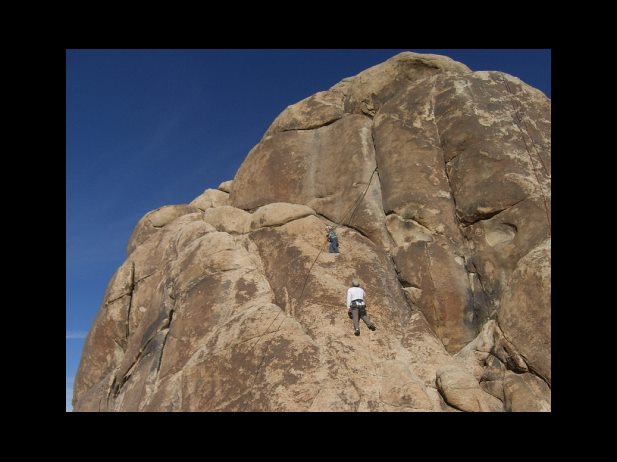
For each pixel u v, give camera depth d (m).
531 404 10.08
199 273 13.79
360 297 11.96
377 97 17.64
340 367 10.83
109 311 17.56
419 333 12.43
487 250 13.10
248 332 11.59
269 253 14.27
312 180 17.02
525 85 15.42
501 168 13.59
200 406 10.75
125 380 14.04
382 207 15.10
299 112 19.06
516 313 11.22
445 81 15.84
